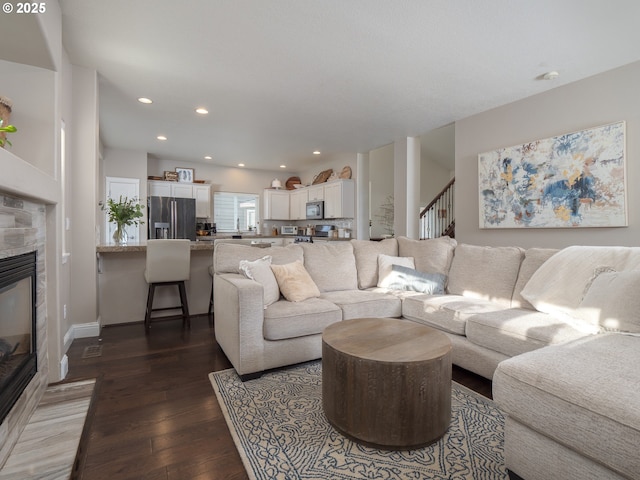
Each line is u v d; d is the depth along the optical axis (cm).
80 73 309
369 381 157
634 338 163
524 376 129
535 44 270
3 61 206
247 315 224
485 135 420
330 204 671
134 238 631
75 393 209
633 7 223
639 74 295
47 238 220
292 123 467
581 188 327
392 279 327
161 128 491
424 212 719
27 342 188
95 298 323
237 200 819
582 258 223
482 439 164
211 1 218
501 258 278
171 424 176
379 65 304
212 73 319
